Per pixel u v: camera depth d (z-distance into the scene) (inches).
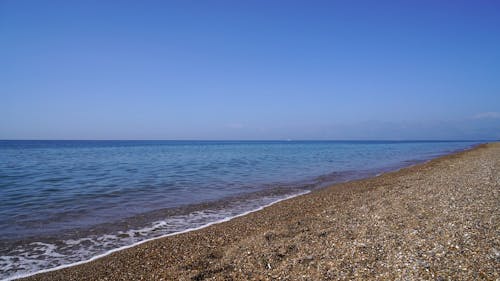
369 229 357.7
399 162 1604.3
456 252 254.7
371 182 822.5
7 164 1421.0
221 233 416.5
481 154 1572.3
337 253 289.0
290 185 858.1
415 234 315.6
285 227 410.0
